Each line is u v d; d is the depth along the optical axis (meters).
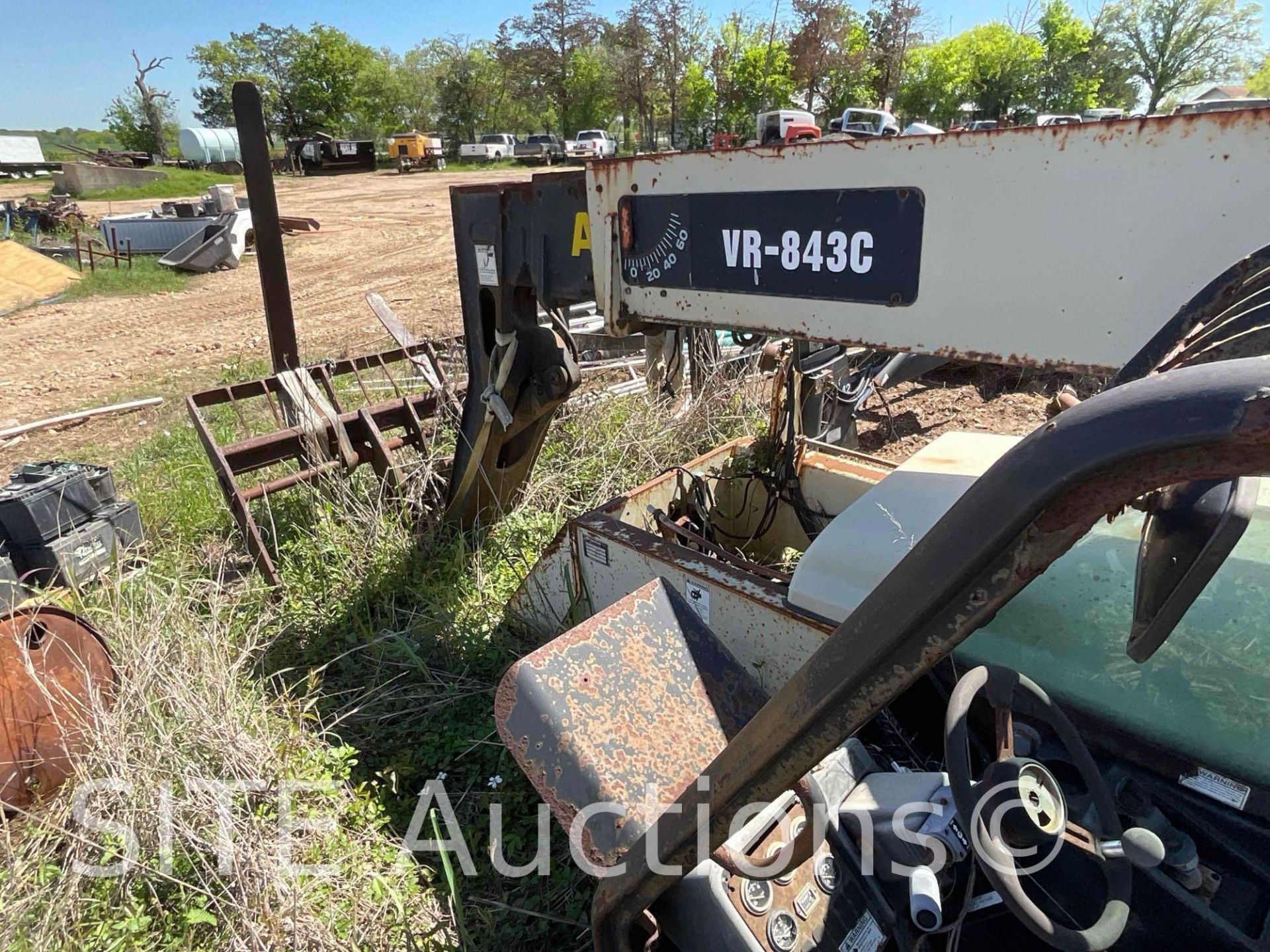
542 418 3.97
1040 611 1.92
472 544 4.23
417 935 2.32
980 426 6.63
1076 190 1.62
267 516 4.43
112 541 4.02
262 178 4.87
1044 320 1.75
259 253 4.98
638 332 2.82
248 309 12.27
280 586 3.91
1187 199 1.50
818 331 2.16
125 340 10.56
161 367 9.11
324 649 3.59
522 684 1.96
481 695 3.26
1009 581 0.95
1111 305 1.65
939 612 1.01
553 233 3.01
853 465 3.66
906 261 1.92
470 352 3.78
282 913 2.20
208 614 3.66
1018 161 1.68
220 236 15.58
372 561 4.01
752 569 3.07
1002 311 1.80
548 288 3.09
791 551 3.74
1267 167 1.41
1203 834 1.63
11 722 2.68
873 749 2.06
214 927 2.26
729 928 1.67
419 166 44.66
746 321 2.33
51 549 3.74
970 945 1.76
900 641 1.06
